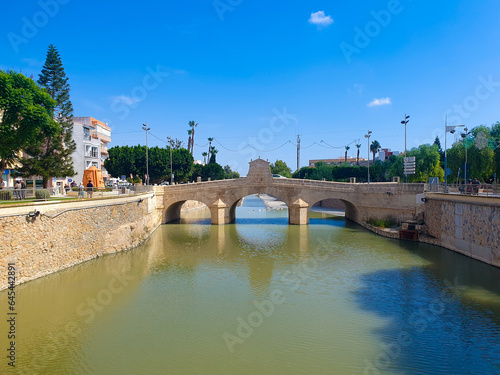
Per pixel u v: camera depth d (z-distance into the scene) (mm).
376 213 46781
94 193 34844
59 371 13320
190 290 22641
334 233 43438
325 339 16031
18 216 20656
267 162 50719
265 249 34906
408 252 32531
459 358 14352
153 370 13492
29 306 19344
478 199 26953
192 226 50125
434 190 38344
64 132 45000
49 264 23438
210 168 93938
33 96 29625
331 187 49844
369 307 19672
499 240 24469
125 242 33688
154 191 48750
